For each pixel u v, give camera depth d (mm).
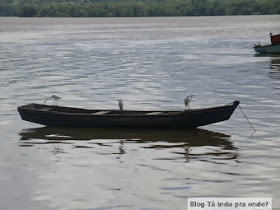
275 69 67312
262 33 146000
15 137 34688
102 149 31484
